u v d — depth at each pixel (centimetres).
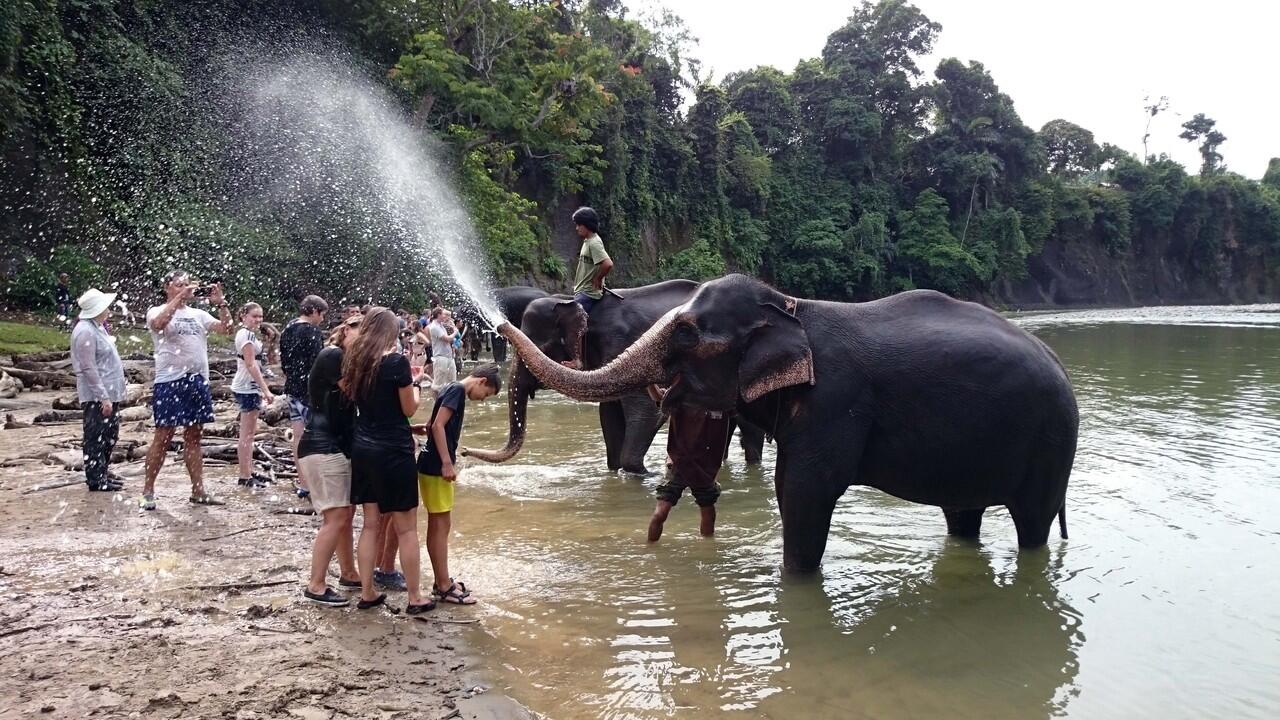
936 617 507
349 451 511
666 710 387
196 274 2261
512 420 774
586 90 3055
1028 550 621
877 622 500
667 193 5419
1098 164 9219
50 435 1034
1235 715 384
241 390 799
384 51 3005
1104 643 467
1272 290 9169
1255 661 441
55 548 595
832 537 686
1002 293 7525
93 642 433
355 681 399
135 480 818
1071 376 1805
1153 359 2225
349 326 533
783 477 586
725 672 429
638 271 5003
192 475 726
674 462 665
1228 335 3347
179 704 366
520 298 1323
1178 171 8669
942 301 616
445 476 507
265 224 2455
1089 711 389
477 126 3023
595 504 798
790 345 572
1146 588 550
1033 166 7706
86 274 2105
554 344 917
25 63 2181
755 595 547
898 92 7175
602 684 412
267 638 449
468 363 2345
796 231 6600
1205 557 609
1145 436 1073
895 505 795
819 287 6688
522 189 4262
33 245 2183
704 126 5747
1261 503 746
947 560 620
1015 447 579
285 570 563
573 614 508
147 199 2319
